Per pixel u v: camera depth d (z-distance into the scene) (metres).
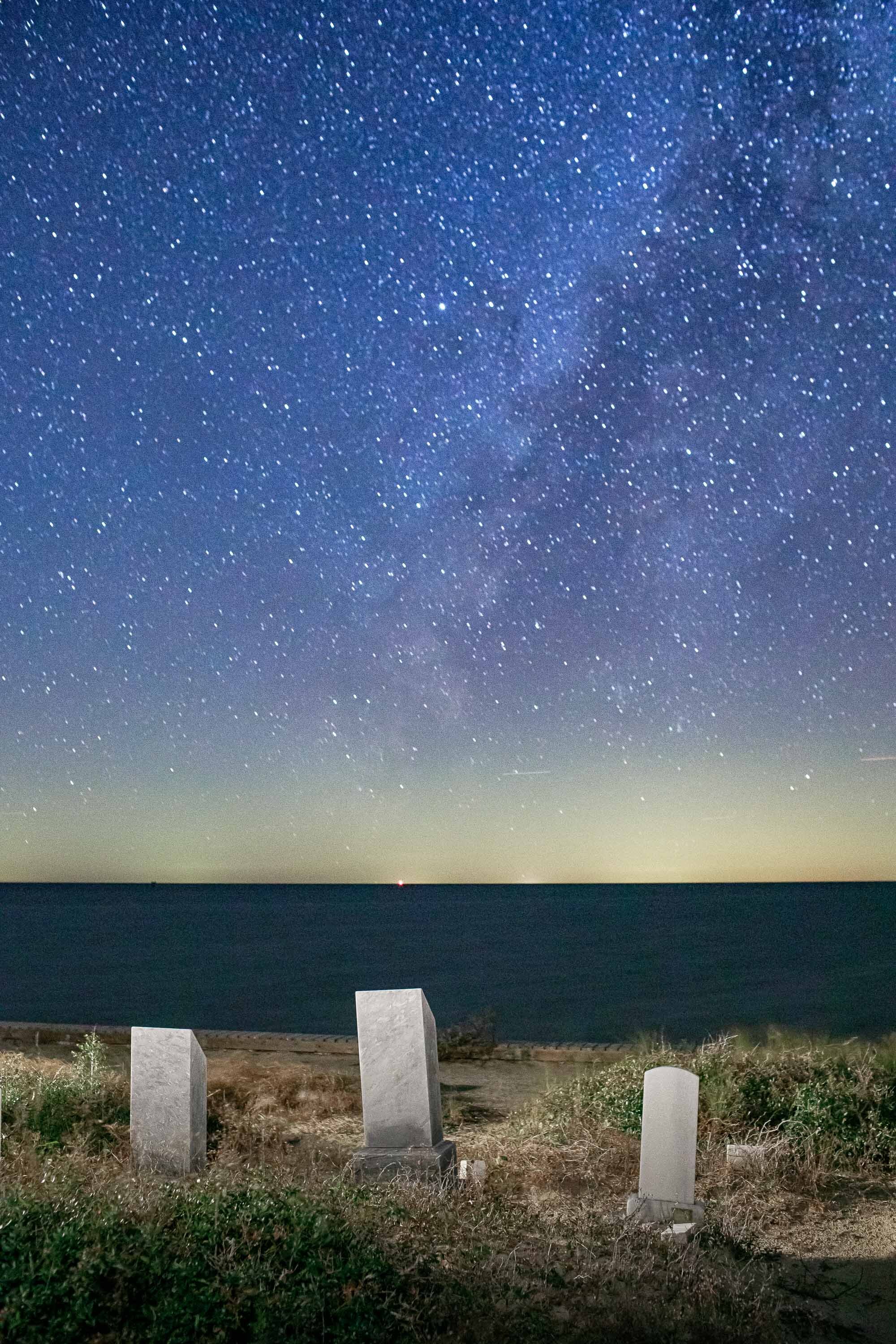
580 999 30.61
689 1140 7.02
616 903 145.75
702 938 63.78
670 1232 6.14
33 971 41.28
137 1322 4.18
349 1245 4.89
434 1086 8.08
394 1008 7.95
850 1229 6.65
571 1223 6.25
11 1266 4.34
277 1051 14.31
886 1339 5.00
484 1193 7.05
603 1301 4.79
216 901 161.12
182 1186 5.79
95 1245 4.53
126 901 158.62
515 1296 4.68
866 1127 8.20
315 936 67.69
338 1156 7.87
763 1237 6.48
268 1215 5.12
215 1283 4.35
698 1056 10.11
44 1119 8.41
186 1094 7.85
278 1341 4.10
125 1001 29.91
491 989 34.03
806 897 170.50
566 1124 8.83
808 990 32.75
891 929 71.88
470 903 154.38
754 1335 4.79
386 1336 4.26
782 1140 7.97
